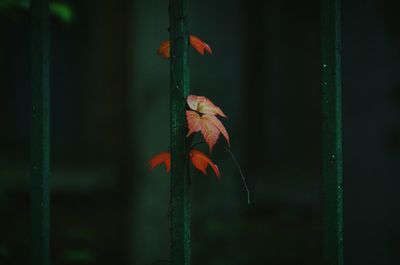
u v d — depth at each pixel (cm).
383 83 377
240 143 493
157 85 489
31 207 166
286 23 602
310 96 598
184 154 158
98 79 654
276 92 603
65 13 316
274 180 559
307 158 595
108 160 643
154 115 491
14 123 681
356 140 381
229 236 478
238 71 489
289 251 473
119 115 645
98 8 655
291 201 529
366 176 378
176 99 158
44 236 166
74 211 608
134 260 507
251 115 591
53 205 609
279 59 604
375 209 374
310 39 598
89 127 658
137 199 505
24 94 682
